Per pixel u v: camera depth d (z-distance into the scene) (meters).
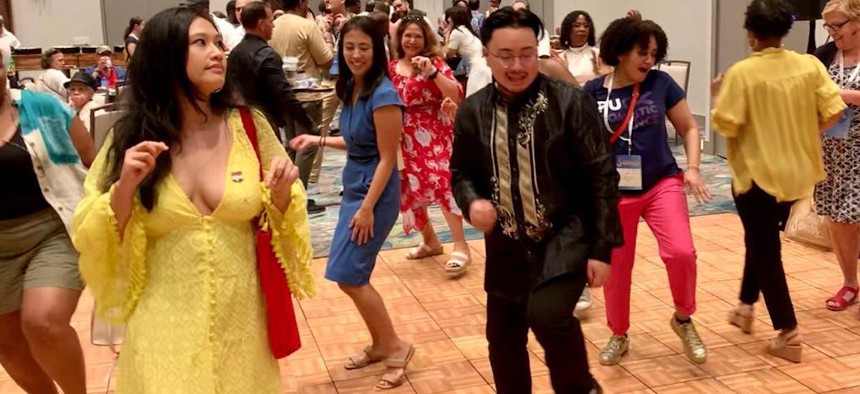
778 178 3.63
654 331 4.22
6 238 2.83
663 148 3.63
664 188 3.62
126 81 2.31
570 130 2.47
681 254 3.57
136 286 2.30
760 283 3.81
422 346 4.14
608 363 3.84
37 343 2.76
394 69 5.09
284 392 3.68
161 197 2.25
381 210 3.64
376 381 3.77
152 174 2.23
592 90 3.67
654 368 3.79
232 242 2.32
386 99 3.51
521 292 2.67
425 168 5.12
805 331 4.16
